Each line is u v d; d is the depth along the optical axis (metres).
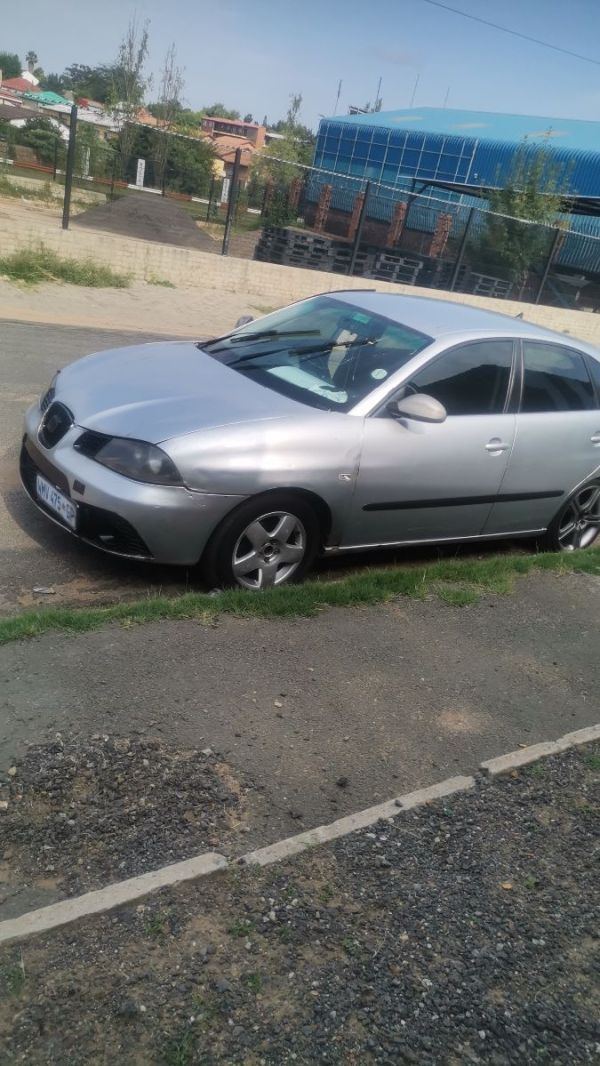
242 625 4.21
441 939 2.55
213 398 4.69
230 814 2.94
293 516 4.66
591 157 34.44
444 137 41.16
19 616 3.96
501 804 3.21
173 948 2.38
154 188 17.67
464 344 5.40
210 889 2.60
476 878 2.81
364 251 20.58
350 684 3.90
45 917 2.41
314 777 3.22
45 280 15.05
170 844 2.76
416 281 21.19
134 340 12.45
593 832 3.12
